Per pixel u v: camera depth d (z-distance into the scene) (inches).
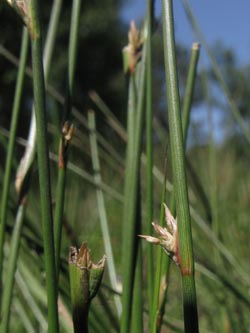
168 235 3.0
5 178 4.6
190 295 3.0
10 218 7.0
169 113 3.0
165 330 7.2
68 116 4.1
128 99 4.8
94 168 7.0
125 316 4.4
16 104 4.6
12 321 8.0
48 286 3.6
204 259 6.8
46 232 3.5
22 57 4.6
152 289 4.7
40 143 3.5
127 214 4.5
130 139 4.7
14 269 4.7
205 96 7.0
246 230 9.9
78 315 3.2
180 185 2.9
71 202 9.6
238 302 7.1
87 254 3.1
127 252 4.4
